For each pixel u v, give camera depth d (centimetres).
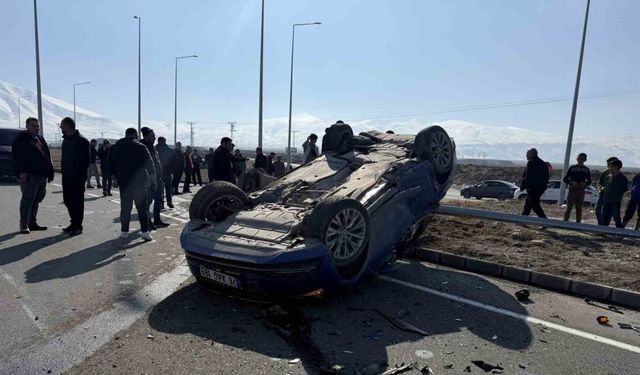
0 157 1631
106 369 344
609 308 522
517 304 523
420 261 710
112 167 772
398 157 688
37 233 808
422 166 661
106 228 880
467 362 375
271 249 464
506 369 366
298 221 516
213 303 494
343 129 762
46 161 809
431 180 671
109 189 1446
